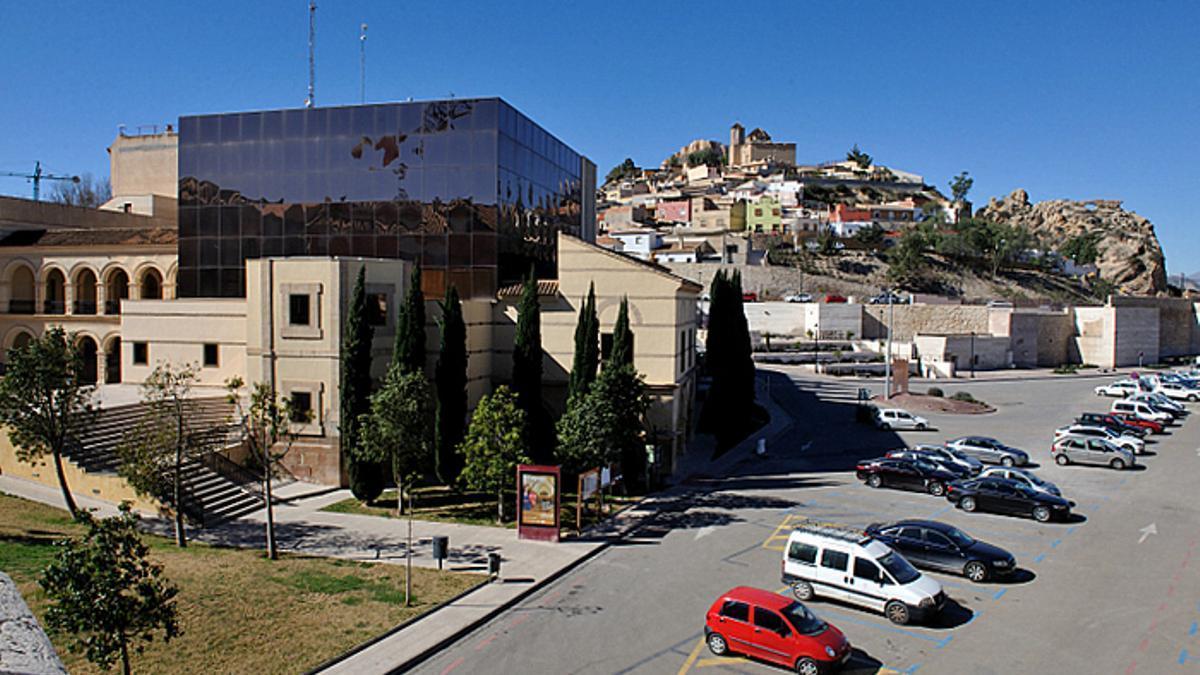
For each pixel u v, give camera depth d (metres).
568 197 53.62
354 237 41.91
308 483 34.97
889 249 133.88
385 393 30.56
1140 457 44.47
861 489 36.62
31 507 29.16
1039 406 64.06
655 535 29.38
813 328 93.81
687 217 159.12
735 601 19.53
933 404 61.75
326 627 20.23
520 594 23.06
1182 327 105.75
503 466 28.94
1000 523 31.06
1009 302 108.12
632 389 33.00
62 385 28.12
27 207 50.59
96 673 17.36
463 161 40.78
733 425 46.47
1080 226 183.00
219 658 18.38
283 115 42.62
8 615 6.78
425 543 27.67
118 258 47.50
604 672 18.62
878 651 19.77
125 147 60.19
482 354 39.91
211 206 43.50
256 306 35.62
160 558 24.80
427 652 19.31
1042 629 21.09
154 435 27.03
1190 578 24.92
